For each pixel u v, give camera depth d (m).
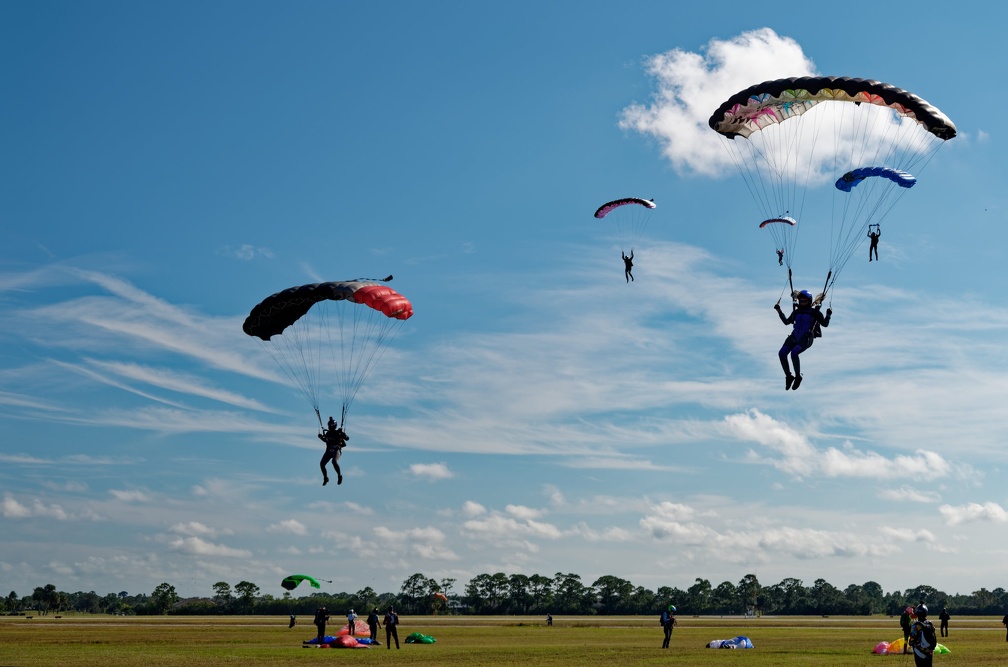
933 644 28.02
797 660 40.69
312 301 41.16
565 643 58.62
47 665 37.84
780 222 36.62
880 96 32.59
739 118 36.50
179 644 55.66
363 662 39.34
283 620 154.75
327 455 37.88
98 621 144.12
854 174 35.91
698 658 42.59
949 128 31.39
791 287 32.34
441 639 65.56
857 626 101.38
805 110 36.38
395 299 39.91
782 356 31.97
